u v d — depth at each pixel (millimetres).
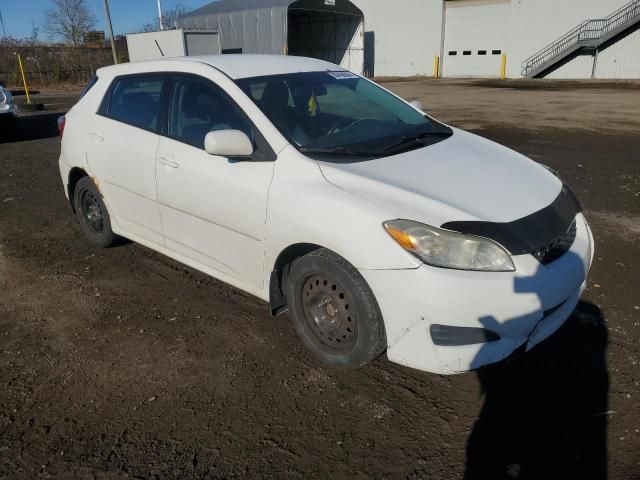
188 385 3066
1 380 3145
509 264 2639
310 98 3717
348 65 30859
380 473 2430
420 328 2668
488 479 2383
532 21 27375
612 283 4094
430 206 2752
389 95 4336
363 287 2820
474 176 3137
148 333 3609
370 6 32969
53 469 2490
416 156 3334
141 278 4430
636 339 3359
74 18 42000
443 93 20219
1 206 6434
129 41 26422
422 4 30797
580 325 3531
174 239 3973
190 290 4203
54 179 7652
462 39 30062
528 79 27375
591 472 2393
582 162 8039
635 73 25250
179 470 2471
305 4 25906
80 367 3256
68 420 2807
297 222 2994
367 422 2748
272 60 4086
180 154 3707
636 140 9672
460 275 2586
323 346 3160
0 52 28078
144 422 2781
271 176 3180
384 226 2709
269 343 3455
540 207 2953
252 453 2562
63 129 4910
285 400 2926
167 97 3932
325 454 2547
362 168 3070
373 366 3205
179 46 23672
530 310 2660
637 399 2830
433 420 2748
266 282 3355
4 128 11188
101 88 4598
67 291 4234
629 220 5449
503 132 10922
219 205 3451
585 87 21375
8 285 4371
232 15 28031
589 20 25812
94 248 5086
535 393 2918
